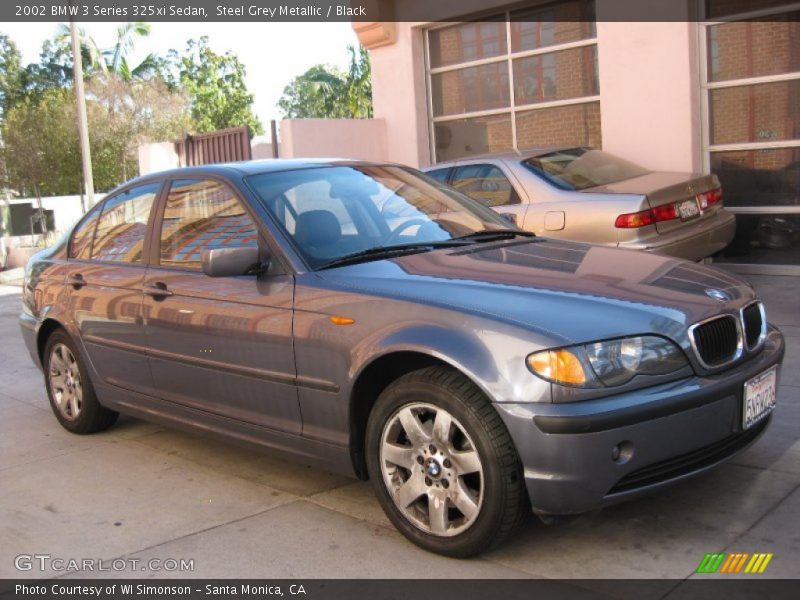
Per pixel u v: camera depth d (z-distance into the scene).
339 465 3.88
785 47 8.77
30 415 6.26
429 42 12.02
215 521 4.07
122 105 28.25
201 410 4.52
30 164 25.31
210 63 46.94
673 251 7.30
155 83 31.17
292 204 4.33
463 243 4.30
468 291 3.52
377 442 3.65
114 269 5.07
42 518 4.25
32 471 4.99
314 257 4.06
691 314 3.43
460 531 3.40
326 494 4.31
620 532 3.60
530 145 11.20
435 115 12.17
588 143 10.62
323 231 4.20
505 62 11.24
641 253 4.22
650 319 3.33
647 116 9.63
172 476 4.73
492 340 3.27
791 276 8.97
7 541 3.99
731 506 3.76
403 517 3.59
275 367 4.01
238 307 4.18
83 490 4.61
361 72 42.44
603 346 3.21
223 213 4.46
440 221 4.55
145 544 3.86
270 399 4.09
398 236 4.31
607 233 7.28
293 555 3.64
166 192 4.93
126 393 5.04
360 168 4.82
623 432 3.15
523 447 3.18
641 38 9.52
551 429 3.12
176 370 4.60
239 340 4.16
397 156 12.41
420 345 3.40
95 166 26.39
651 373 3.26
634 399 3.18
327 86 44.94
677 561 3.32
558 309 3.34
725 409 3.41
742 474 4.09
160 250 4.81
